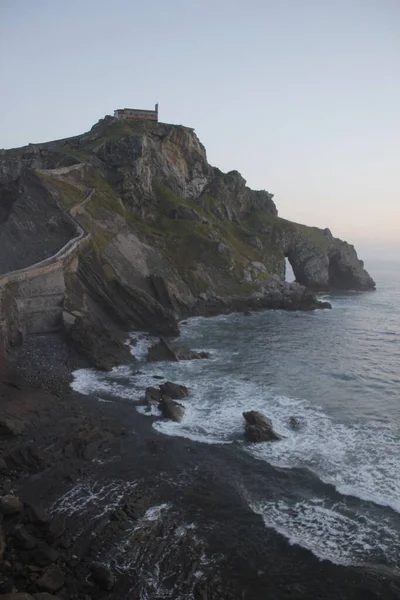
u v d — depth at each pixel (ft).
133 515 88.43
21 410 124.26
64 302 194.49
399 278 585.22
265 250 398.42
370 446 116.16
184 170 420.36
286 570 77.51
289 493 97.09
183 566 77.56
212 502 93.81
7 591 67.21
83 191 301.22
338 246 428.56
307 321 271.08
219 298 291.79
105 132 396.16
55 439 114.01
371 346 216.95
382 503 93.30
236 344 213.66
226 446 116.16
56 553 77.20
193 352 192.03
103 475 101.91
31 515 84.64
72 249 217.56
